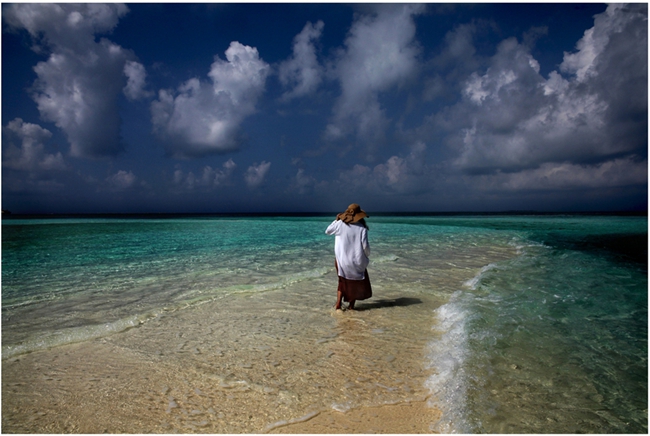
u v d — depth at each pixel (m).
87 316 4.71
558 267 8.22
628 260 9.40
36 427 2.33
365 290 5.00
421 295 5.85
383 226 28.66
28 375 3.06
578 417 2.37
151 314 4.80
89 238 15.70
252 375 3.07
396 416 2.45
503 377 2.93
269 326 4.35
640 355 3.34
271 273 7.72
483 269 8.03
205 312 4.93
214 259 9.73
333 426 2.35
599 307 4.89
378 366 3.22
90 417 2.46
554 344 3.60
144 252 11.13
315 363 3.29
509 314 4.56
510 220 43.09
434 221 40.50
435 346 3.68
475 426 2.28
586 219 46.09
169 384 2.92
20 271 7.83
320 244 13.95
